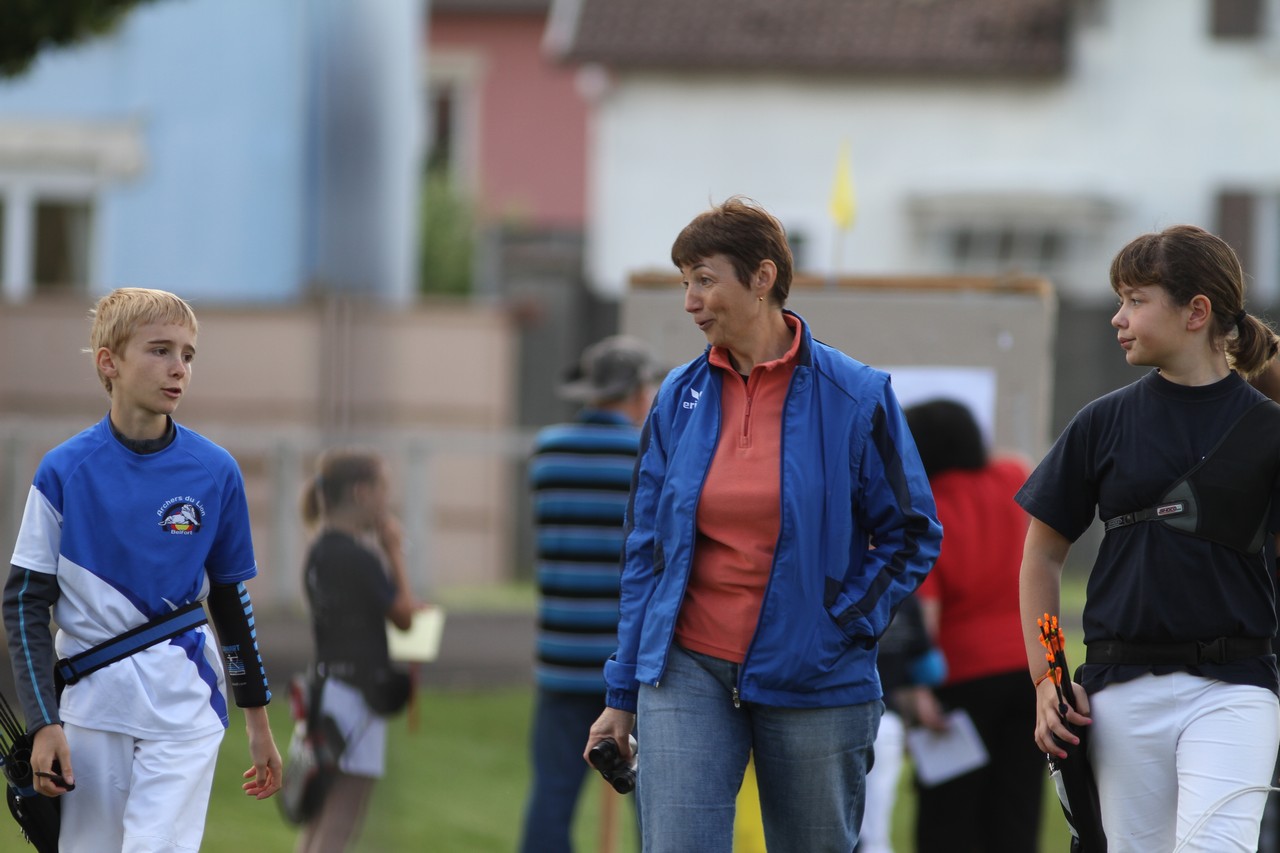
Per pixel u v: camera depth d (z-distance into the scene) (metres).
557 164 102.00
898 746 19.67
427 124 102.06
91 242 55.28
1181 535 12.98
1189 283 13.02
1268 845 18.28
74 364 51.38
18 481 43.66
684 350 21.70
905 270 68.75
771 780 13.58
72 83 54.69
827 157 68.75
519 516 53.94
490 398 55.25
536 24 101.81
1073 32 67.69
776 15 69.44
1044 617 13.46
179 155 54.69
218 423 52.59
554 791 20.06
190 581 13.80
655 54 68.00
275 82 54.31
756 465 13.36
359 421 27.94
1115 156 67.94
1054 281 68.38
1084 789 13.50
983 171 68.00
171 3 53.00
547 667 20.14
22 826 13.48
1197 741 12.86
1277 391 14.27
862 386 13.49
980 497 18.73
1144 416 13.27
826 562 13.24
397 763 20.08
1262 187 67.38
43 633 13.35
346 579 18.58
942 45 68.12
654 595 13.70
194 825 13.64
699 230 13.55
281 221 54.41
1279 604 13.48
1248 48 67.12
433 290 76.12
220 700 14.09
